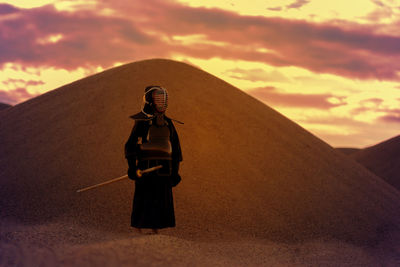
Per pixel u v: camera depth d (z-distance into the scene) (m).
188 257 4.36
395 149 30.28
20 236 5.34
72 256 4.23
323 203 7.70
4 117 10.41
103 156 7.64
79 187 6.99
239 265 4.77
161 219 4.82
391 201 9.05
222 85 10.64
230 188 7.28
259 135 9.03
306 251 6.08
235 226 6.46
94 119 8.71
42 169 7.59
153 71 10.14
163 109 4.93
